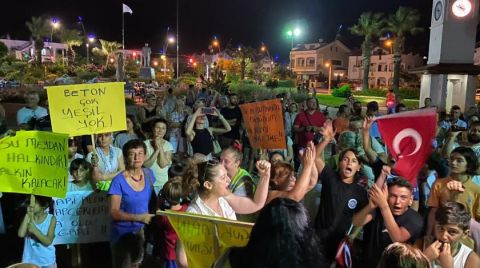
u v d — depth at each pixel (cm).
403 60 6788
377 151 661
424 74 2203
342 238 432
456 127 989
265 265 233
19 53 8169
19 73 4288
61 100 557
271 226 239
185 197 477
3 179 474
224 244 361
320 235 440
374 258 407
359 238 440
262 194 426
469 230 367
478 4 2117
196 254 372
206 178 397
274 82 4100
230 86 3588
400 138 461
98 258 617
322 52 8081
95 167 563
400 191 394
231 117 1152
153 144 652
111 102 578
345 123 864
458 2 2098
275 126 624
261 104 634
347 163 443
